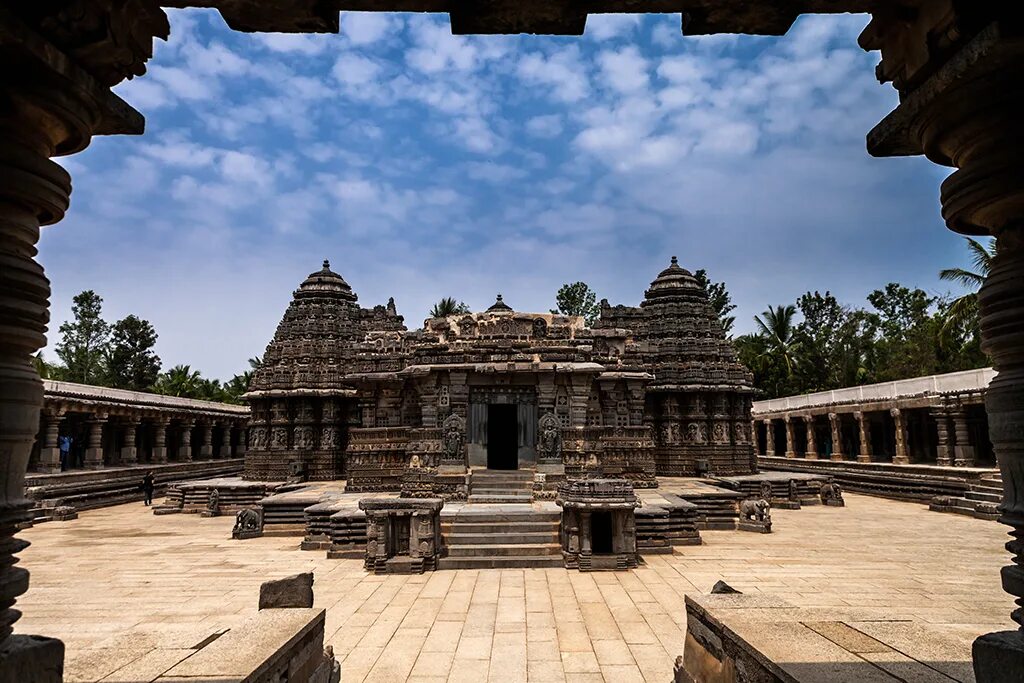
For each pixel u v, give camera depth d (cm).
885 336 5588
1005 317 377
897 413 3456
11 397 359
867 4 430
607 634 1074
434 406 2489
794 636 517
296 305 3666
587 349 2594
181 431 4944
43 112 374
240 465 5016
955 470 2903
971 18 364
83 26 367
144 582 1499
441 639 1054
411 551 1588
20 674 355
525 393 2534
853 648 486
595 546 1717
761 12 450
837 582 1427
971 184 389
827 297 5838
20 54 346
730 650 549
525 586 1419
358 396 3092
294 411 3462
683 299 3638
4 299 359
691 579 1471
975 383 2947
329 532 1936
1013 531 378
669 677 887
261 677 482
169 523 2597
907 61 429
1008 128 375
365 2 440
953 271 2988
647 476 2548
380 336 3117
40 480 2916
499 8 442
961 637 511
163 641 550
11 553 370
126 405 3741
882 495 3322
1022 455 367
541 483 2211
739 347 6141
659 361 3525
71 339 6122
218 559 1781
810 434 4331
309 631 622
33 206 385
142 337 6412
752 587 1384
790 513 2698
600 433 2464
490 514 1852
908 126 439
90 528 2459
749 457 3472
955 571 1543
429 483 2192
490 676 895
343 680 883
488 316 2745
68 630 1090
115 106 422
